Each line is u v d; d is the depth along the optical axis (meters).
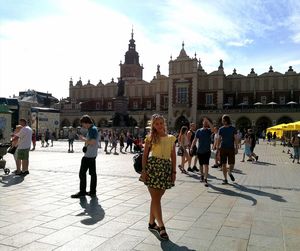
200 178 13.91
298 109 66.94
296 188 11.66
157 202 6.36
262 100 74.94
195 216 7.79
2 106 24.98
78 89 93.31
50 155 24.89
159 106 80.38
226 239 6.21
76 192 10.24
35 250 5.48
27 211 7.91
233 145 12.48
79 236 6.22
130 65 97.69
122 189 10.89
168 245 5.85
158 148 6.39
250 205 8.97
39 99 97.75
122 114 60.91
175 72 76.94
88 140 9.81
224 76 76.31
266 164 20.67
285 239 6.25
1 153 14.45
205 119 12.63
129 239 6.11
